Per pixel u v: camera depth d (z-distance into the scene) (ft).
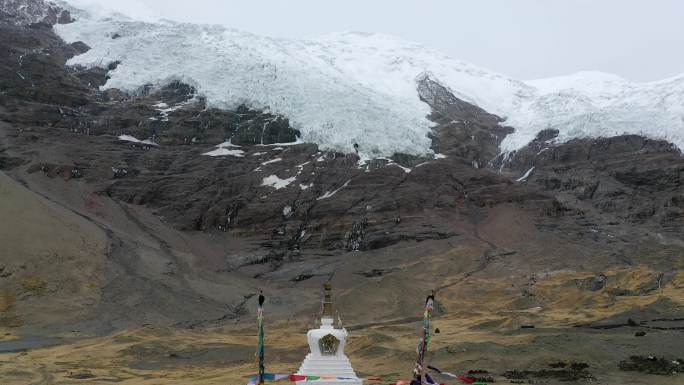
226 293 542.57
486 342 309.01
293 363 334.24
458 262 598.75
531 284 551.18
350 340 365.40
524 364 283.79
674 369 272.31
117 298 483.92
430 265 592.19
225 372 305.12
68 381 273.54
